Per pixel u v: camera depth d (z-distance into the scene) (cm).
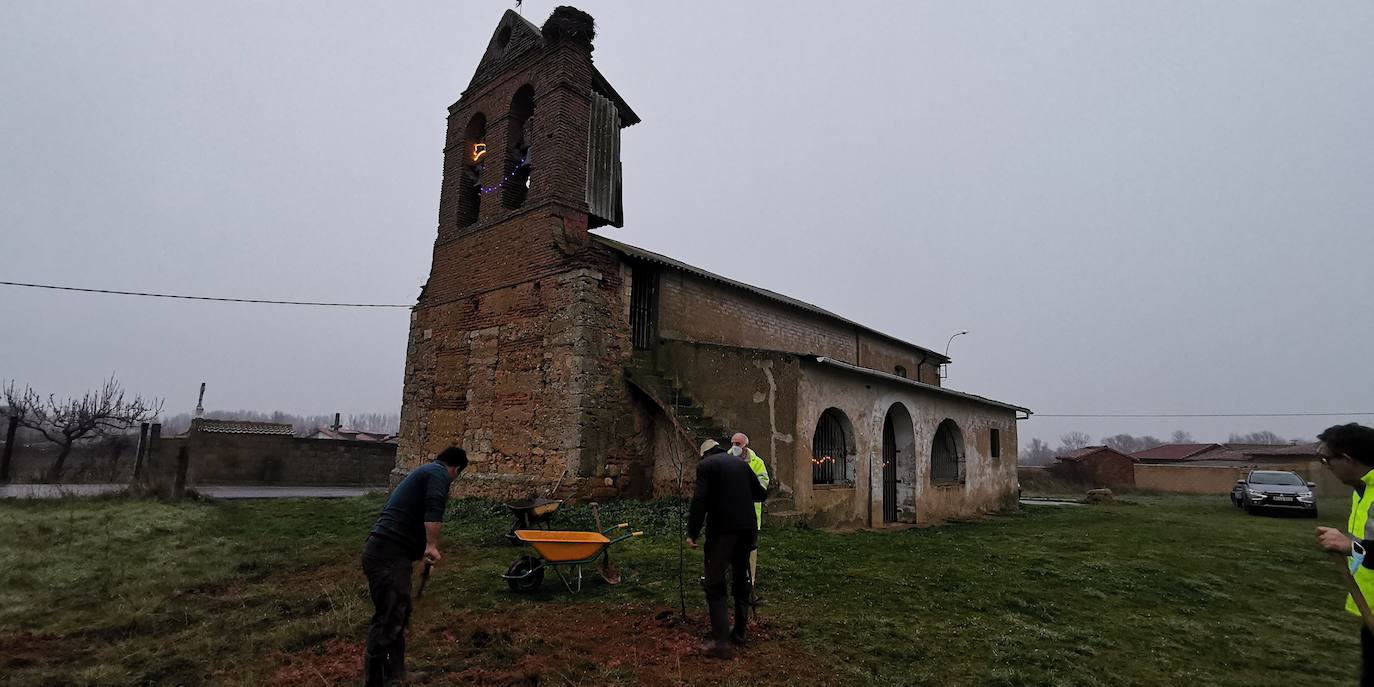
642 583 724
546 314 1353
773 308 1842
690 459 1242
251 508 1405
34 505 1391
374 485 2880
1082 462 4350
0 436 3322
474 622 595
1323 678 529
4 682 479
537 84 1516
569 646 538
